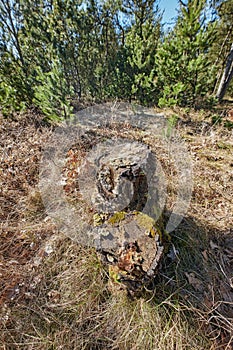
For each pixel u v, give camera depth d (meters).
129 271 1.07
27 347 1.01
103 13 4.57
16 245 1.48
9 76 3.27
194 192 1.93
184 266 1.34
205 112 4.03
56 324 1.09
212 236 1.59
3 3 3.29
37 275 1.30
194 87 3.85
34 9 3.71
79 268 1.32
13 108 3.23
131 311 1.13
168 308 1.13
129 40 4.65
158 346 1.01
